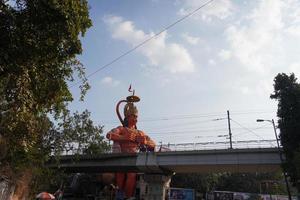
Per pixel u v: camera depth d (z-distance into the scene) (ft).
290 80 152.56
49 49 50.60
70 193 287.89
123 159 218.59
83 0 52.70
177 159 203.41
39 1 46.98
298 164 127.54
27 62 49.37
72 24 50.08
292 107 146.92
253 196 310.24
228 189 395.34
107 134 250.78
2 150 66.69
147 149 228.63
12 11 46.73
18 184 116.67
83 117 145.59
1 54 46.42
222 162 191.01
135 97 276.00
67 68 57.77
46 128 117.19
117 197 252.01
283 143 148.46
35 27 47.83
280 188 363.56
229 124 212.02
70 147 141.79
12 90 49.39
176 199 274.57
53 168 168.86
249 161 184.96
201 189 346.13
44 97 56.70
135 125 273.75
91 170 243.19
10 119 52.13
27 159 88.69
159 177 221.05
